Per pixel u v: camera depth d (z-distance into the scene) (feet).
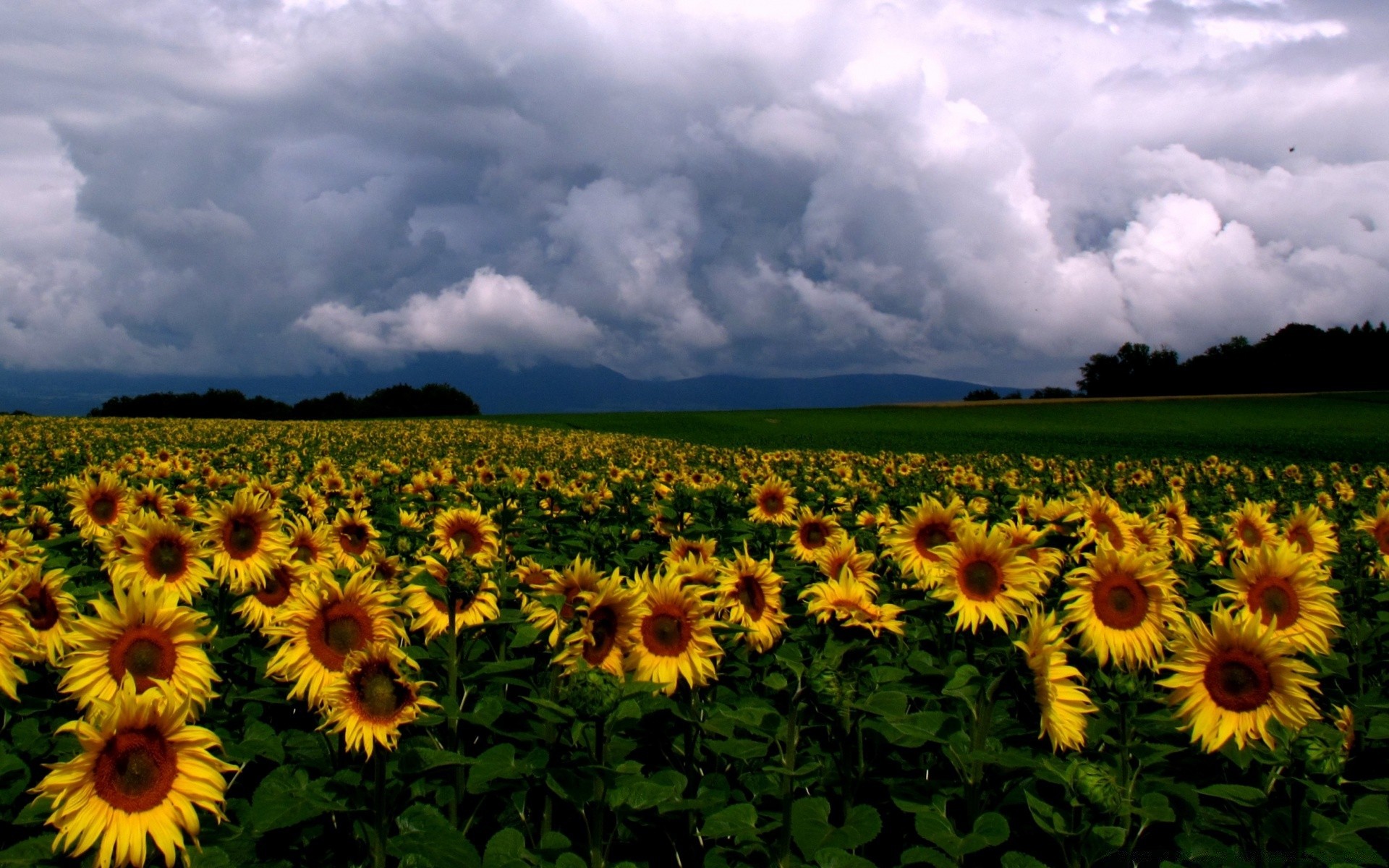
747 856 13.38
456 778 14.14
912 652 18.88
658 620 15.20
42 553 21.62
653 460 86.84
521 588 21.03
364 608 14.20
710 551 24.26
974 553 17.53
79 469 61.11
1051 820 12.48
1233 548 26.58
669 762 15.97
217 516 19.72
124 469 52.44
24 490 45.24
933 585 20.38
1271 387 513.86
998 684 13.70
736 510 36.86
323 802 12.47
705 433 252.83
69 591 19.56
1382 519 24.85
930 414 331.57
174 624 13.00
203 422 185.26
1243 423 290.56
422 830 12.49
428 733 15.24
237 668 17.43
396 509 38.65
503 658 18.17
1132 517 25.35
